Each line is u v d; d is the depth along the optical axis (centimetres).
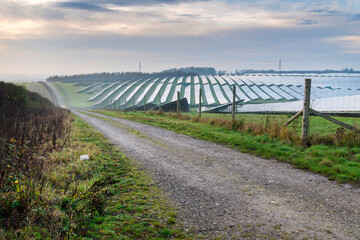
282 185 635
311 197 557
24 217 414
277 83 16188
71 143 1123
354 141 951
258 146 1041
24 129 1098
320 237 395
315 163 788
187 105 7725
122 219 457
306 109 1052
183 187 630
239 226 434
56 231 371
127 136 1438
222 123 1677
